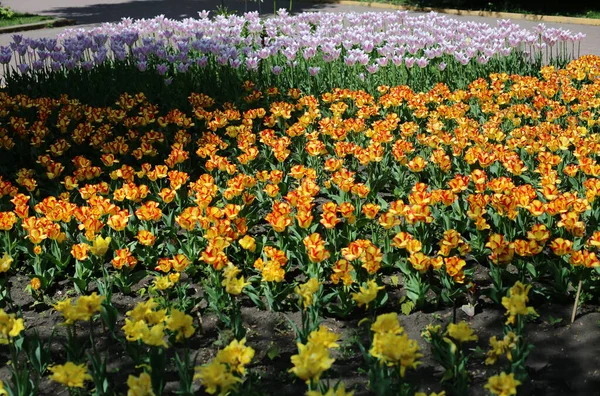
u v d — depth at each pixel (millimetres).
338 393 3158
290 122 9781
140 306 3912
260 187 7047
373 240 5930
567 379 4273
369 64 11695
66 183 6402
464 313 5016
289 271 5680
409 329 4840
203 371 3354
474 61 11508
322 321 4961
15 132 8461
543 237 4910
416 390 4160
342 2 26094
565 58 12141
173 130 9266
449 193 5773
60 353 4707
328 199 7234
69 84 10953
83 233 6363
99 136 8008
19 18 22781
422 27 12305
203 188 5855
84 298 3945
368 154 6801
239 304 5215
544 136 7371
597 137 7742
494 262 5145
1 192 6344
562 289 5055
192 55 12125
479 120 9727
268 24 12227
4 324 3781
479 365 4398
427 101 9445
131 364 4547
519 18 22047
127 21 12617
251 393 3994
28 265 5895
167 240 6137
